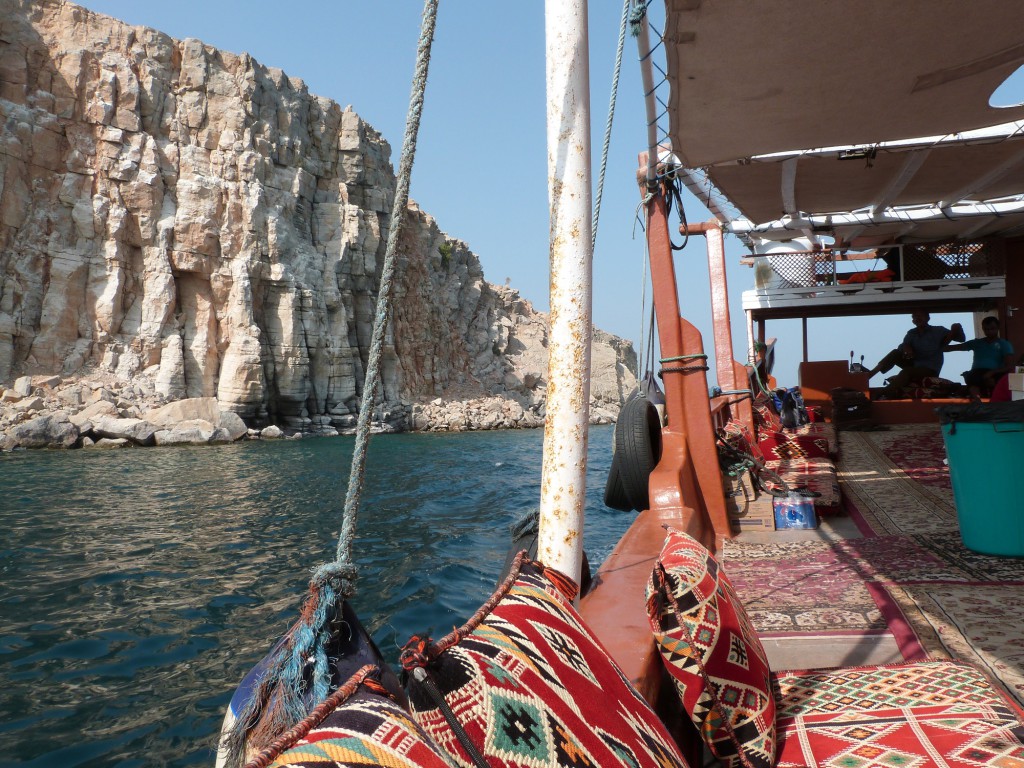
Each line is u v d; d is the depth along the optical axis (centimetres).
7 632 798
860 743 206
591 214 212
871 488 725
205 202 4756
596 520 1452
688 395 606
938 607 379
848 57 421
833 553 515
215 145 5050
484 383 7744
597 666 143
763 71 434
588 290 211
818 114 502
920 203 851
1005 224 983
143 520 1526
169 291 4553
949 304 1150
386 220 6462
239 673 684
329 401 5359
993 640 332
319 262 5472
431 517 1579
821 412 1134
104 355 4331
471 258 8656
